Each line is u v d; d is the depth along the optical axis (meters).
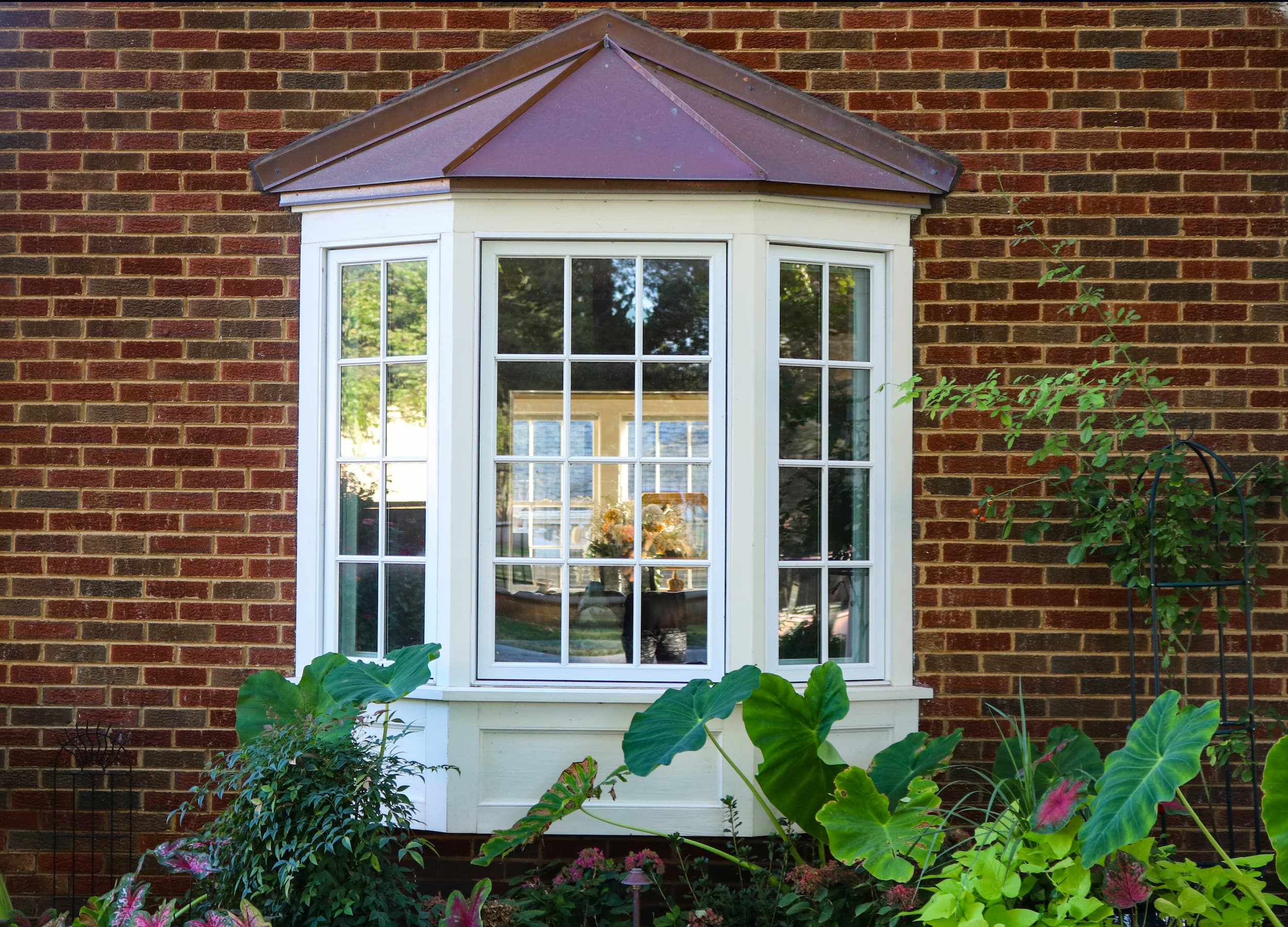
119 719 3.92
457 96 3.94
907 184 3.86
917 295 3.94
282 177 3.91
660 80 3.86
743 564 3.66
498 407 3.74
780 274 3.80
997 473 3.91
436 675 3.68
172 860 3.04
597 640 3.73
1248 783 3.86
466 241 3.69
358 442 3.88
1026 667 3.89
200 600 3.93
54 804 3.91
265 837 2.91
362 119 3.91
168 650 3.93
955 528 3.91
